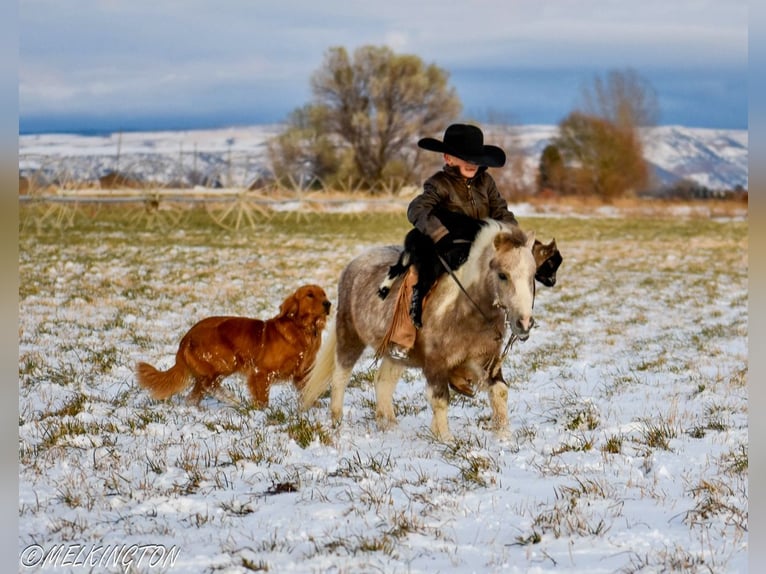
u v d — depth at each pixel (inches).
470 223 367.6
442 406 373.7
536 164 3464.6
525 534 271.7
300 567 247.1
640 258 1427.2
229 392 459.8
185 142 5477.4
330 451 367.6
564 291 1001.5
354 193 2449.6
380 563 249.6
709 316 824.9
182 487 320.5
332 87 3179.1
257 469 341.1
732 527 272.7
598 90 3361.2
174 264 1166.3
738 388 489.7
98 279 990.4
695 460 345.4
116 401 452.1
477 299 352.5
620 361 590.2
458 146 377.4
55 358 557.3
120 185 2068.2
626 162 3316.9
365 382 509.0
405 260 378.3
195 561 253.1
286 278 1042.7
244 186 2101.4
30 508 300.2
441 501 300.4
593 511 290.0
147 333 657.0
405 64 3166.8
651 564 245.9
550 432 398.6
